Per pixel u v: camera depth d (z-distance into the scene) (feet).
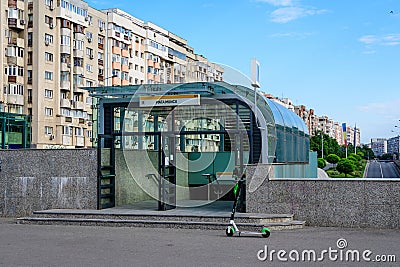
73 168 47.57
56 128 174.91
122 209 46.52
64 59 178.60
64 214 44.19
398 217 39.22
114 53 210.18
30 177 48.70
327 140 396.16
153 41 243.40
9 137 106.83
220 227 39.11
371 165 335.88
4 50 163.94
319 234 36.52
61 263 26.21
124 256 28.07
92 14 197.36
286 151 58.23
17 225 42.75
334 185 40.65
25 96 168.35
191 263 26.08
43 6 170.50
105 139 52.06
